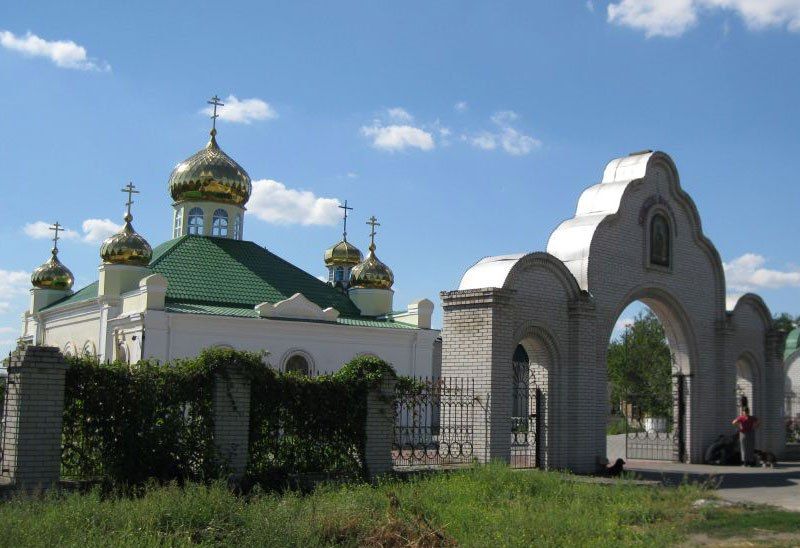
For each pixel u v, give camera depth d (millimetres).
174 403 14148
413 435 17016
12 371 12750
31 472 12484
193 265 36625
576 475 18203
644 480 18375
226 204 40969
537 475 14992
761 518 12531
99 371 13609
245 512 10742
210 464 14125
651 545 10305
